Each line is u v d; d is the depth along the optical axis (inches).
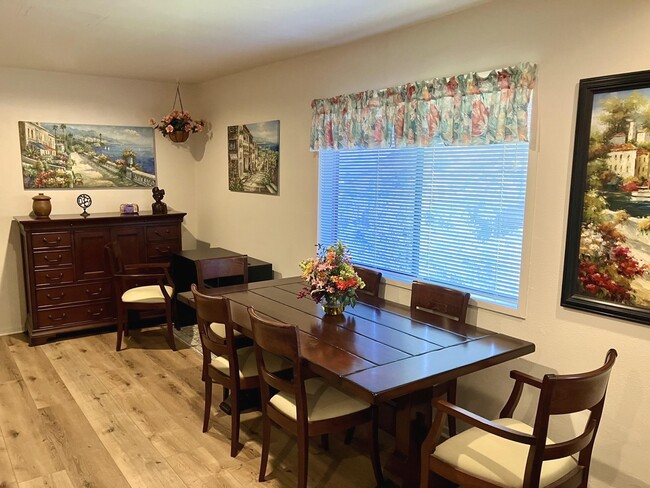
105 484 98.1
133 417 124.1
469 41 107.3
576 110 90.0
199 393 137.6
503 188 106.0
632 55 82.4
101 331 187.3
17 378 145.8
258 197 181.2
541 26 94.3
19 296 185.9
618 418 88.7
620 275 86.2
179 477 100.5
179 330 189.6
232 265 144.2
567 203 92.7
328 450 112.2
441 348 90.4
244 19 115.3
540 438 65.3
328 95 145.8
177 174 217.2
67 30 125.8
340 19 114.6
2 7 107.8
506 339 95.9
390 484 96.8
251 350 115.9
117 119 198.8
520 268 101.7
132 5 106.0
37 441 113.0
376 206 137.0
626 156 83.8
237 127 188.2
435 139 114.0
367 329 100.7
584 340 92.3
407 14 110.6
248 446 112.2
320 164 152.3
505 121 99.3
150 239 191.2
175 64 169.2
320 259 110.3
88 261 178.5
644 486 86.6
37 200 171.8
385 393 72.1
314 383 100.3
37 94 181.3
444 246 120.1
